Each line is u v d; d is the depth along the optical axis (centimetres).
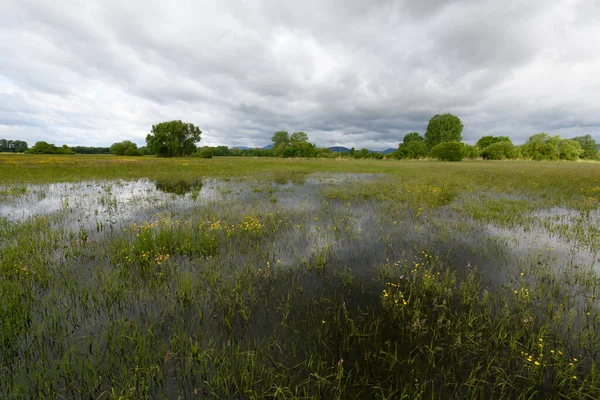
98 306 373
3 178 1634
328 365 286
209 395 253
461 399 248
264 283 451
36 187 1394
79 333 323
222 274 475
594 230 719
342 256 566
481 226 773
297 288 436
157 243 579
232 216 847
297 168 2984
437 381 268
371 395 254
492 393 254
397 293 417
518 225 782
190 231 678
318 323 353
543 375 272
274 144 10444
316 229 737
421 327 332
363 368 284
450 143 5838
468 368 282
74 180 1689
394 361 285
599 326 334
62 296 391
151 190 1395
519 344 309
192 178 1917
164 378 268
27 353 287
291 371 277
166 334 326
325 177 2095
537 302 391
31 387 254
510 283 450
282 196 1241
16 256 505
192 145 6400
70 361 284
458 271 496
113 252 544
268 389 256
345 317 359
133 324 339
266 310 378
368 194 1275
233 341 316
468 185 1586
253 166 3219
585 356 293
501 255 568
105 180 1742
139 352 290
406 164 4328
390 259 551
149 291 411
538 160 6394
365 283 455
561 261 536
